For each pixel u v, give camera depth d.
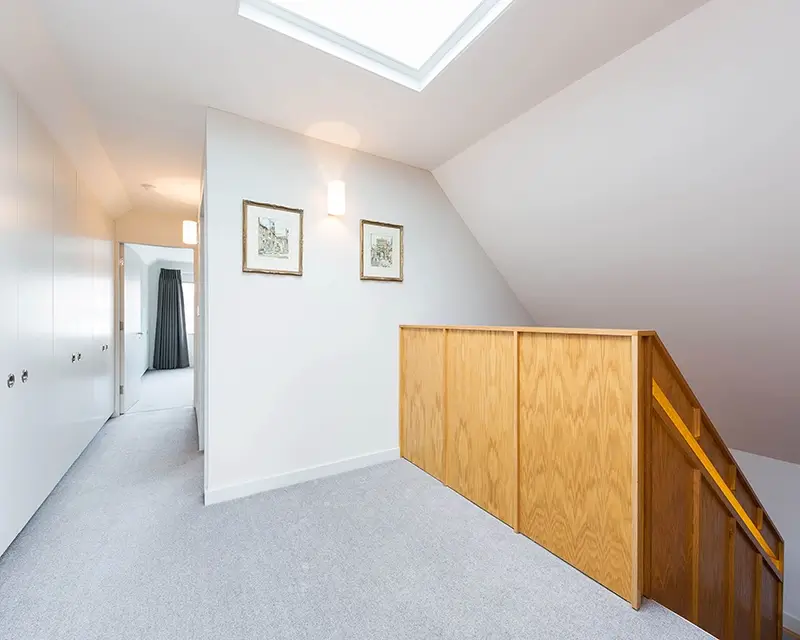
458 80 1.90
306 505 2.16
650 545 1.46
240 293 2.26
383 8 1.58
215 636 1.29
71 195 2.68
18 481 1.83
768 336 2.41
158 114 2.22
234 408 2.25
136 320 4.95
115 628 1.31
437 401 2.52
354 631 1.31
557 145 2.26
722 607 1.85
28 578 1.56
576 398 1.64
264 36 1.61
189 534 1.87
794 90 1.46
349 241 2.67
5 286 1.73
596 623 1.34
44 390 2.16
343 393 2.64
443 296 3.18
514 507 1.92
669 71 1.65
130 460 2.85
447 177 3.03
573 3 1.42
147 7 1.45
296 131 2.43
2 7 1.44
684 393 1.66
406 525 1.96
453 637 1.29
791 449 3.16
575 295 3.29
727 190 1.89
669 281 2.57
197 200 3.79
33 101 1.99
